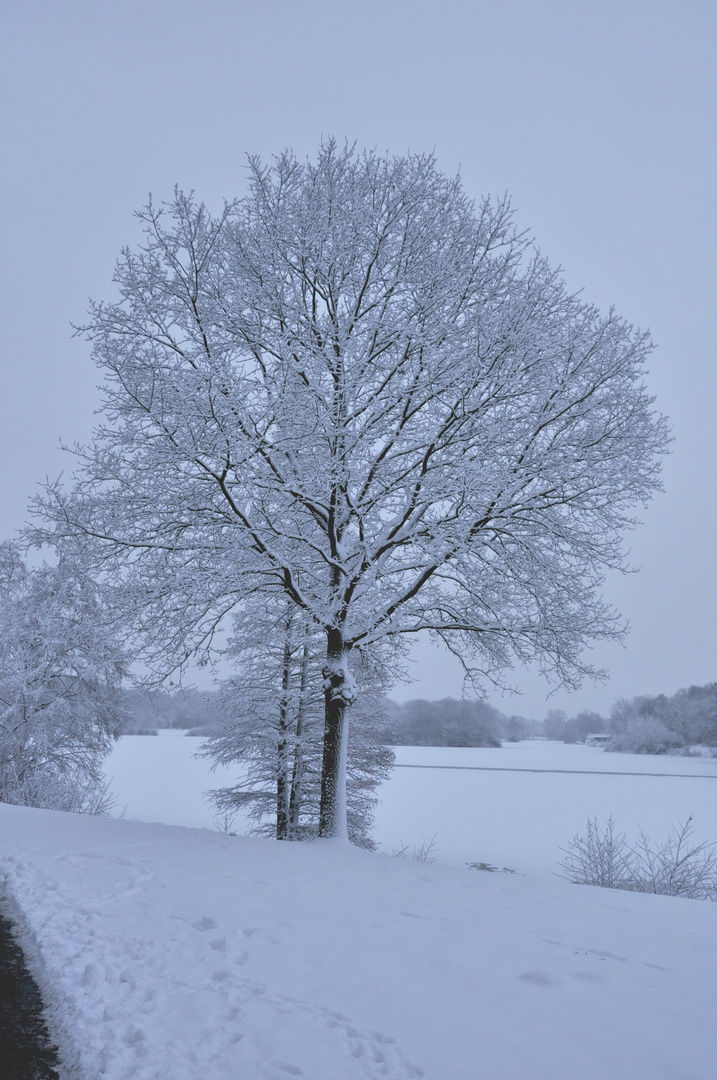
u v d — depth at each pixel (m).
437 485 10.97
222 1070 3.04
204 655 11.68
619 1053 3.19
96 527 11.29
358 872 7.78
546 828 35.28
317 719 19.73
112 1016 3.65
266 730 19.28
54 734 22.55
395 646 13.74
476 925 5.41
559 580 12.05
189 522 11.41
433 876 7.84
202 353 11.09
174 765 61.31
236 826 30.02
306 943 4.82
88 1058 3.20
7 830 10.43
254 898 6.19
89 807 22.27
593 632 11.88
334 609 11.32
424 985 4.02
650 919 5.92
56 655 21.55
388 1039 3.32
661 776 66.94
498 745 119.31
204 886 6.70
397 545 12.23
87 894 6.33
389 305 12.39
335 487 11.26
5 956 4.81
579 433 11.60
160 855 8.43
